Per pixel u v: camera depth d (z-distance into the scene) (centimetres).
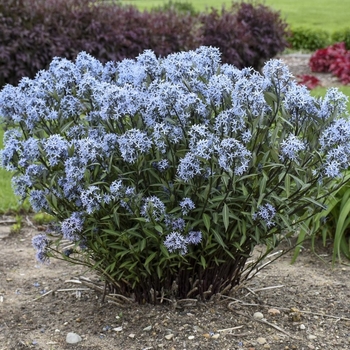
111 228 290
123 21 998
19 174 324
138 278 317
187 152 289
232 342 307
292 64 1332
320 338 315
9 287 382
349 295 367
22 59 932
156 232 293
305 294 367
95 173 291
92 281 370
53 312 346
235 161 269
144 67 320
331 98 300
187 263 306
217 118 281
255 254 429
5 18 925
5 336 321
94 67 339
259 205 287
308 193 304
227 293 348
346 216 414
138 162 286
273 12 1233
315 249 439
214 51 327
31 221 503
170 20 1048
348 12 2166
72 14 971
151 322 323
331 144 286
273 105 293
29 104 307
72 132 311
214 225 298
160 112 286
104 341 311
